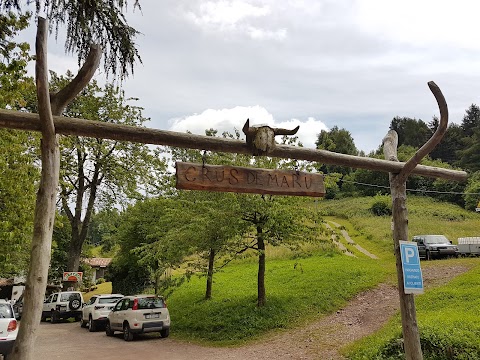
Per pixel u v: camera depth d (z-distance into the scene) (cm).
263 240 1472
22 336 432
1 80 909
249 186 562
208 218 1387
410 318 653
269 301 1501
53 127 478
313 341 1127
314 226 1427
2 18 737
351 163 655
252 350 1105
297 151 602
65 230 3034
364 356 823
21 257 2008
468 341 721
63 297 2088
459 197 4672
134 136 521
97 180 2273
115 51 521
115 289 2591
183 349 1177
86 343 1325
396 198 703
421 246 2336
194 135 547
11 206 1137
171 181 1748
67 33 495
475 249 2172
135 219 2191
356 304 1487
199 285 2092
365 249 2952
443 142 6469
